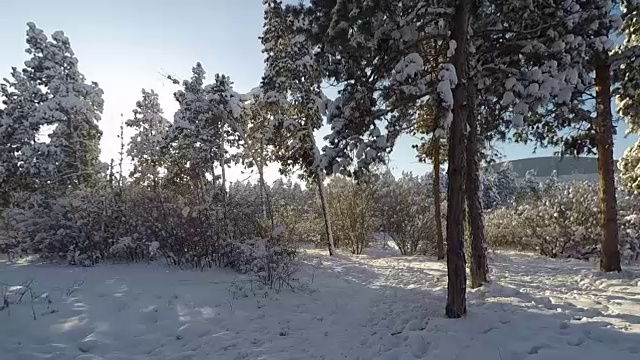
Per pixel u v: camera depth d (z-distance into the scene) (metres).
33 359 5.21
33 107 20.94
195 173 18.02
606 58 9.88
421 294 8.72
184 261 12.34
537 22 7.76
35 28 21.00
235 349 5.71
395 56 6.95
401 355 5.09
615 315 5.89
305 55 17.17
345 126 7.32
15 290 8.51
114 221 13.80
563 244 17.66
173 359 5.38
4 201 20.70
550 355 4.43
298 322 6.95
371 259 17.75
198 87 19.16
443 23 7.55
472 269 8.81
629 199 17.00
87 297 8.06
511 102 7.60
